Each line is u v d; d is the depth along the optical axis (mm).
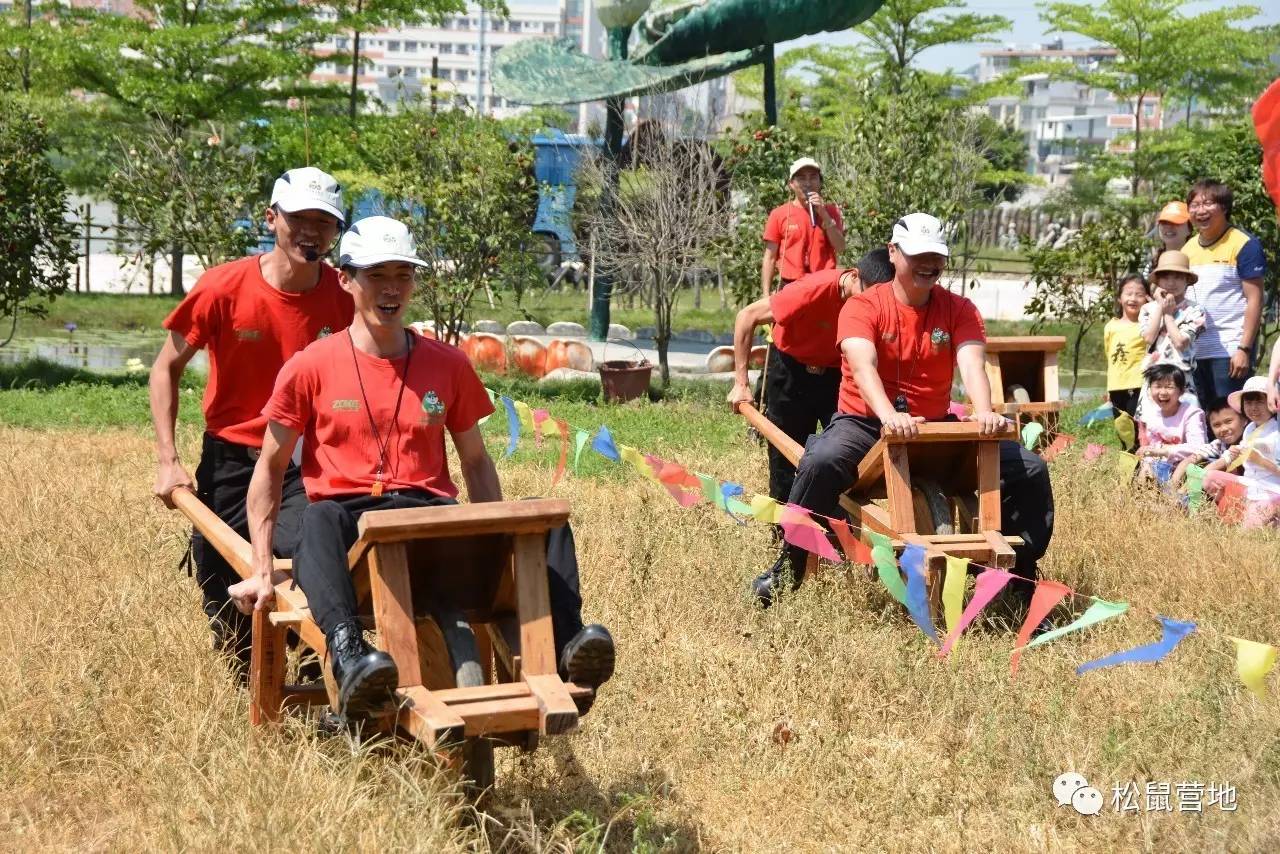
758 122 16781
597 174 19203
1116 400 11445
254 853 4047
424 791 4246
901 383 6824
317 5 24828
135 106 23812
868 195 15602
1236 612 6758
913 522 6367
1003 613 6852
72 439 11609
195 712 5062
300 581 4375
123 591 6246
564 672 4246
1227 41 31594
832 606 6602
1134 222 32156
